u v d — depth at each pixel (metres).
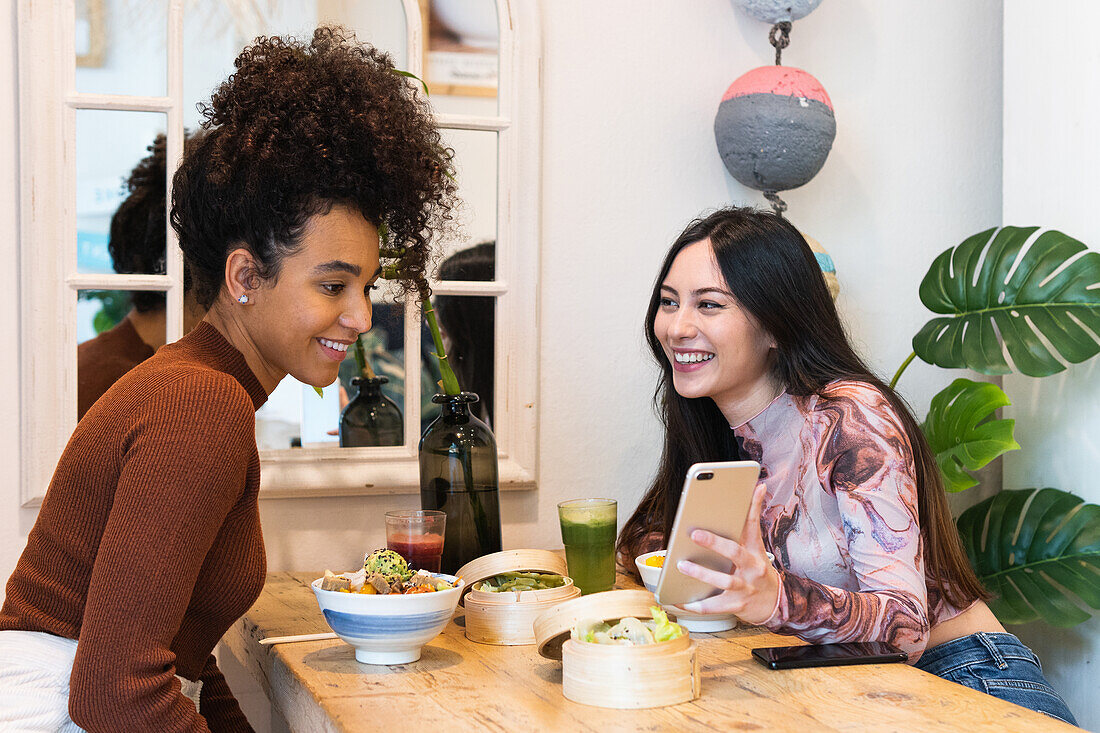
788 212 2.03
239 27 1.71
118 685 0.84
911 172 2.11
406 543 1.26
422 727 0.90
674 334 1.39
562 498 1.89
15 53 1.61
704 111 1.97
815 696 0.98
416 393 1.79
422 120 1.19
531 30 1.83
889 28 2.09
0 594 1.60
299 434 1.73
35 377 1.60
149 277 1.66
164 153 1.68
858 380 1.37
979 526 1.90
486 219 1.83
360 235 1.07
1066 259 1.75
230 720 1.30
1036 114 1.94
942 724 0.90
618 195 1.92
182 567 0.88
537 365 1.85
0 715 0.92
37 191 1.59
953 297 1.83
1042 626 1.99
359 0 1.77
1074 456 1.88
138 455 0.89
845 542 1.32
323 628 1.28
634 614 1.05
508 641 1.19
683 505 0.98
